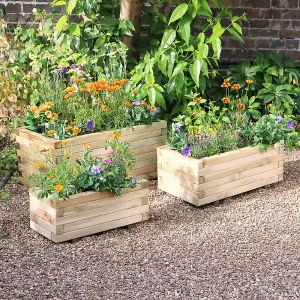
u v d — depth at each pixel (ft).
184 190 16.22
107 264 13.12
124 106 17.48
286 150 20.29
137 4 20.20
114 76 19.67
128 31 20.16
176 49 20.07
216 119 19.51
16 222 15.08
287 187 17.54
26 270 12.85
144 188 14.89
